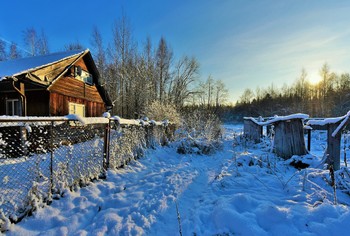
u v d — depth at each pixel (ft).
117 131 15.60
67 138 11.43
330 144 14.39
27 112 28.25
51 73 27.73
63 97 31.17
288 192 11.37
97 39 74.08
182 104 86.48
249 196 10.07
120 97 71.82
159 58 84.99
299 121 18.80
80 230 8.02
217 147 27.37
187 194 12.02
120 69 73.10
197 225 8.46
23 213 8.36
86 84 37.73
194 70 90.84
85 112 37.58
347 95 85.10
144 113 41.81
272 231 7.50
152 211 9.66
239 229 7.68
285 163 17.24
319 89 120.37
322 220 7.76
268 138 30.63
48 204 9.46
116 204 10.34
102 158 13.97
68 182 10.86
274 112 114.73
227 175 14.48
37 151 9.65
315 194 10.21
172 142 27.89
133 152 18.52
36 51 81.05
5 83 23.89
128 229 8.13
